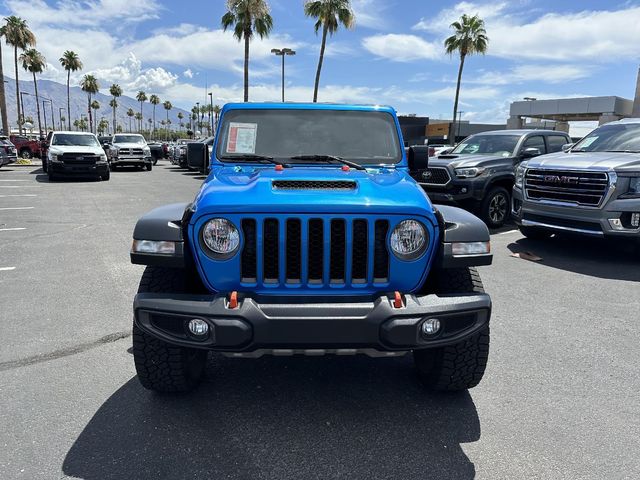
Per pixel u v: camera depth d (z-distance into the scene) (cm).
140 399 318
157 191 1538
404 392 333
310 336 251
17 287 546
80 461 255
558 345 407
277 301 258
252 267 266
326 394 329
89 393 324
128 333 422
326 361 379
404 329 254
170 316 260
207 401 318
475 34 3588
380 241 269
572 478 246
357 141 388
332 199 262
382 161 381
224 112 391
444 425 293
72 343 400
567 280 597
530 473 250
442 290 301
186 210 288
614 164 638
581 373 359
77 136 1966
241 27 3014
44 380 340
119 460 256
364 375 357
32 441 271
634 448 271
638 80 3192
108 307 484
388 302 255
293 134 387
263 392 331
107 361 370
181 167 2755
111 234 848
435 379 315
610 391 333
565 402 319
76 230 882
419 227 269
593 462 258
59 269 621
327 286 265
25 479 241
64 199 1312
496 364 372
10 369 355
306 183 288
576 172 666
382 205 262
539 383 344
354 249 267
